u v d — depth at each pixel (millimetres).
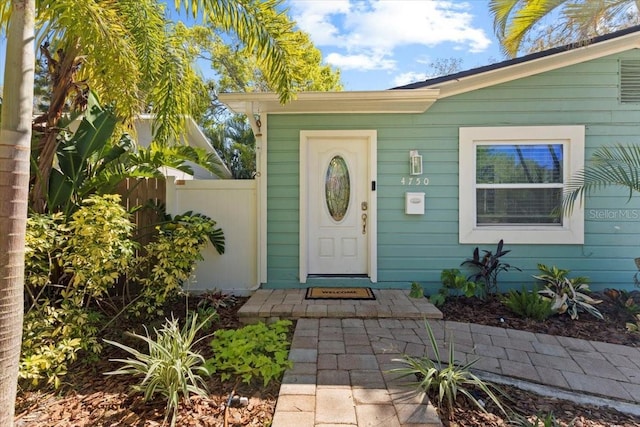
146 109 3957
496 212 5211
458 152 5180
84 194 4109
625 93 5027
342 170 5375
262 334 3357
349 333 3633
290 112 5215
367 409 2314
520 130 5109
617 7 4746
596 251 5066
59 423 2254
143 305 3762
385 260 5254
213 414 2326
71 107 4496
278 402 2393
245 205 5246
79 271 3027
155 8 3518
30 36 2037
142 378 2752
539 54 4941
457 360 3059
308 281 5262
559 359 3129
